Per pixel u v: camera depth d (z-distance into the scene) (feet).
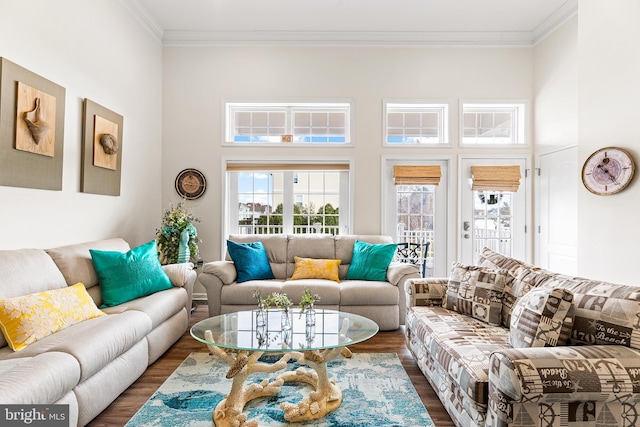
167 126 15.28
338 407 7.03
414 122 15.79
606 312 5.31
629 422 4.69
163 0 12.76
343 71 15.21
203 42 15.16
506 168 15.12
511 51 15.20
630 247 8.84
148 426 6.42
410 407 7.06
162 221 15.25
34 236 8.52
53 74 9.04
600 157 9.55
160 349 9.13
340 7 13.17
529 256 15.17
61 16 9.30
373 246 13.07
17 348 6.09
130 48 12.80
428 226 15.58
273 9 13.34
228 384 8.02
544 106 14.43
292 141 15.56
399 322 11.71
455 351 6.37
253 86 15.23
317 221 15.66
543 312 5.49
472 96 15.23
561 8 13.09
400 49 15.21
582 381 4.55
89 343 6.33
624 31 9.00
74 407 5.82
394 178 15.30
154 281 9.97
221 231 15.26
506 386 4.67
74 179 9.92
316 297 8.13
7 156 7.64
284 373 8.39
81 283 8.19
